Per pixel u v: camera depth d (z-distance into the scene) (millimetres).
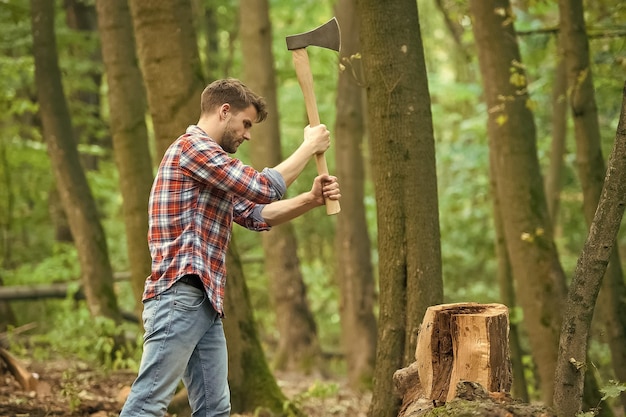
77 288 13156
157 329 4648
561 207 18438
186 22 7551
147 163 9391
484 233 20922
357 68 13344
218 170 4645
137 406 4629
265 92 14617
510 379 4750
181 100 7465
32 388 8109
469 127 20125
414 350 6133
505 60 8906
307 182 19594
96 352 9938
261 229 5164
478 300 19062
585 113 8961
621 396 8773
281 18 20984
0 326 14609
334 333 21562
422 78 6297
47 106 11180
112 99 9523
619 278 8969
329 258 23266
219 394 4980
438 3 12445
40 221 17906
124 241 19062
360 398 10891
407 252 6238
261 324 19406
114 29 9570
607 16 10883
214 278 4770
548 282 8742
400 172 6230
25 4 14016
